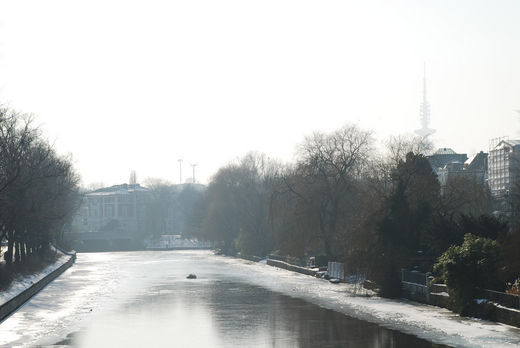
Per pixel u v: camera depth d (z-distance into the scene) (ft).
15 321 201.36
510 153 593.01
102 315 213.87
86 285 327.06
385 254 246.68
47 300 257.34
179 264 517.96
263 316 207.41
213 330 183.21
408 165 291.58
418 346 154.61
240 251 602.85
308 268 381.60
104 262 572.10
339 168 354.54
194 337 173.17
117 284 331.36
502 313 177.99
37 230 314.35
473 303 191.31
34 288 279.08
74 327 189.88
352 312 210.38
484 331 168.14
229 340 168.35
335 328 181.68
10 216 256.73
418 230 244.63
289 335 173.37
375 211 251.39
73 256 581.12
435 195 274.16
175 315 212.84
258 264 504.02
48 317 209.77
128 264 529.45
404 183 276.21
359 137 358.23
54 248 589.73
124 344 164.76
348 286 297.33
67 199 405.59
